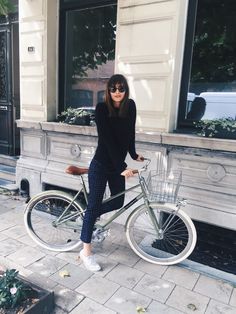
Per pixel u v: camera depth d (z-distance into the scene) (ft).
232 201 9.57
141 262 9.37
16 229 11.14
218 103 10.73
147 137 10.61
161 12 10.17
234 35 10.22
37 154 14.20
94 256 9.56
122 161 8.03
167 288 8.19
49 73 13.56
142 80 10.91
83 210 9.38
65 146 13.15
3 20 16.61
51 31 13.28
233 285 8.37
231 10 10.12
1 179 16.34
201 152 9.82
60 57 13.93
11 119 17.47
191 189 10.22
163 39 10.28
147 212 9.24
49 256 9.48
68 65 14.10
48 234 10.73
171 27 10.07
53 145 13.55
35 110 14.11
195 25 10.59
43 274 8.55
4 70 17.20
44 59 13.37
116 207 9.12
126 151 8.42
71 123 12.64
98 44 13.21
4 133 17.88
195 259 9.65
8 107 17.38
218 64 10.57
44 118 13.83
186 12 10.32
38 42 13.39
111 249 10.05
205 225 10.62
